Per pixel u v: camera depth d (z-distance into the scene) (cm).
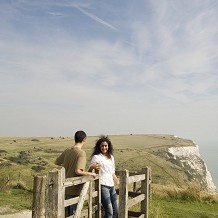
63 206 593
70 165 689
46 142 15175
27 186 1869
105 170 772
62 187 587
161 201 1678
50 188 576
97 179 766
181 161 13350
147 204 930
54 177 575
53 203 572
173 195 1823
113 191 793
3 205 1239
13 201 1346
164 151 13938
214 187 13225
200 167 13988
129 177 796
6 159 7400
